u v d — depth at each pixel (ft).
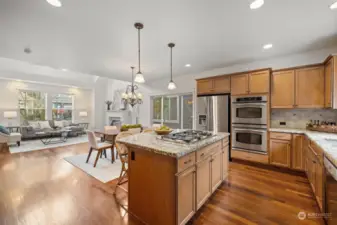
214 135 8.38
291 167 10.11
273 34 8.54
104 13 6.74
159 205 5.59
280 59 12.11
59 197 7.56
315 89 9.95
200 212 6.53
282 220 6.05
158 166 5.61
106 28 7.95
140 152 6.16
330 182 5.21
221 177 8.58
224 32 8.32
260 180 9.36
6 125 21.04
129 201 6.53
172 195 5.25
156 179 5.67
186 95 18.37
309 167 8.43
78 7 6.35
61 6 6.28
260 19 7.14
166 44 9.82
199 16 6.92
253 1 5.93
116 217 6.25
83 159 13.16
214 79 13.37
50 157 13.73
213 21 7.30
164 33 8.44
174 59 12.62
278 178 9.60
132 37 8.89
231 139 12.45
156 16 6.93
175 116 19.44
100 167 11.42
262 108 11.12
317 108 10.52
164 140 6.84
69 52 11.18
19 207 6.76
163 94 20.18
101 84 30.12
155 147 5.72
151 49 10.62
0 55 11.90
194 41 9.40
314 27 7.84
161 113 20.88
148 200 5.90
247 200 7.36
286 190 8.21
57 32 8.37
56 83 24.39
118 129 15.19
